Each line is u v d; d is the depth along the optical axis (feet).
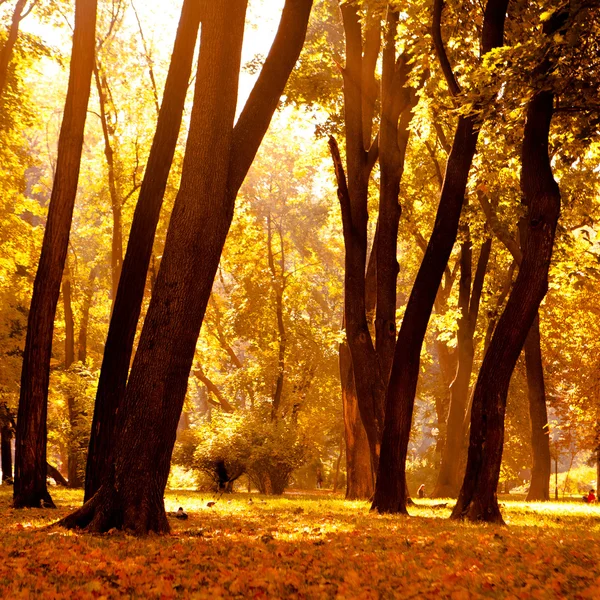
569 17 38.83
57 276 54.24
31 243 111.75
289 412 144.15
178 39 48.42
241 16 36.45
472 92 42.52
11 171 103.60
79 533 32.17
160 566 23.66
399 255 167.43
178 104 49.08
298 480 177.47
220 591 19.62
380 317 63.62
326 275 164.86
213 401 169.89
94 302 168.55
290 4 39.83
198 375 157.79
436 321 94.22
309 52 88.17
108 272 149.28
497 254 111.75
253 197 145.59
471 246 105.40
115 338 49.57
